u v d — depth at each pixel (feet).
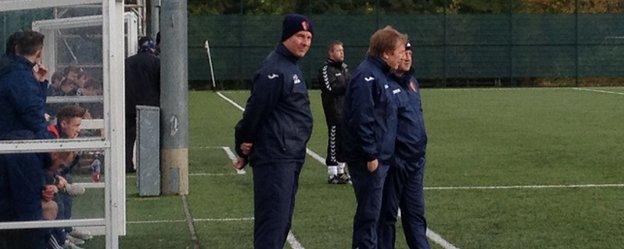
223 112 96.94
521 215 38.14
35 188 26.91
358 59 141.28
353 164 28.12
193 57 139.44
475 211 39.11
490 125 79.00
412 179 28.99
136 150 47.19
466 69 143.43
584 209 39.40
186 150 44.29
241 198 42.83
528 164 54.03
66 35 29.89
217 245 32.99
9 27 29.48
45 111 27.66
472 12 148.66
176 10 44.29
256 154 26.55
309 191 44.47
